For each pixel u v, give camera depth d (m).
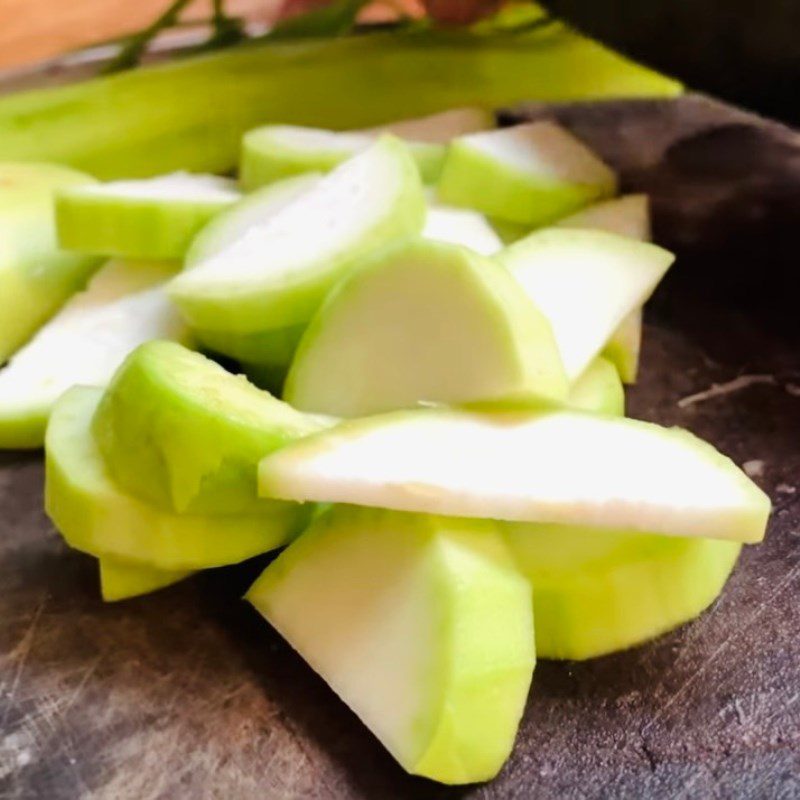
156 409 0.13
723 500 0.12
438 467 0.13
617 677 0.13
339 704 0.13
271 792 0.12
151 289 0.19
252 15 0.29
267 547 0.14
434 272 0.14
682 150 0.24
